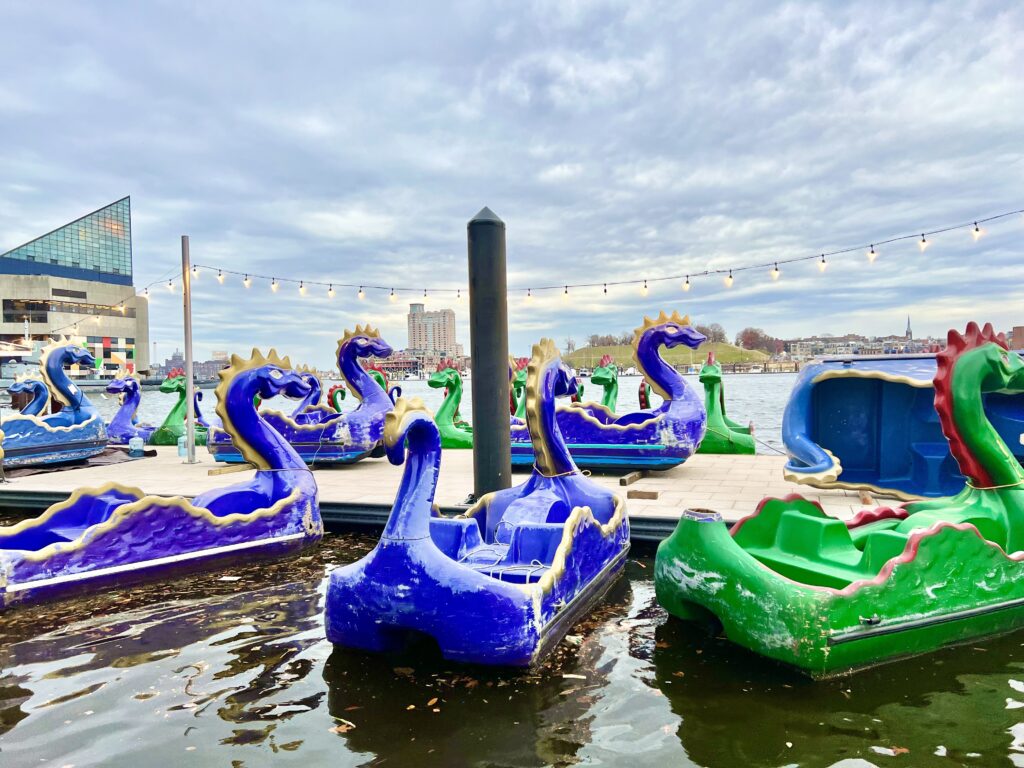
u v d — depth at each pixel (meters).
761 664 5.34
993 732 4.32
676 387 13.36
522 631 5.05
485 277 9.52
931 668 5.13
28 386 16.69
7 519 11.52
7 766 4.03
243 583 7.64
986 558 5.50
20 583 6.65
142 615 6.62
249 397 8.88
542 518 7.05
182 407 20.12
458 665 5.35
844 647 4.91
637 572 7.96
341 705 4.77
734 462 15.07
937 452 10.15
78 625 6.36
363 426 14.99
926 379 9.53
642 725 4.45
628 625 6.22
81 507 7.86
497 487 9.66
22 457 14.80
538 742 4.26
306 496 8.93
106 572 7.19
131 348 74.69
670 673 5.21
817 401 11.08
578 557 6.25
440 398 58.75
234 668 5.40
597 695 4.88
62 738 4.36
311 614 6.64
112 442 19.67
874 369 10.09
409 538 5.23
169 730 4.45
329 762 4.05
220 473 14.24
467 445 18.31
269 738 4.34
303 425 14.98
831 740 4.24
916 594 5.18
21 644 5.93
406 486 5.40
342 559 8.64
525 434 14.23
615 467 13.23
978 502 6.21
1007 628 5.64
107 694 4.98
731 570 5.43
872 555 5.56
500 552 6.61
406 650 5.66
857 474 10.81
